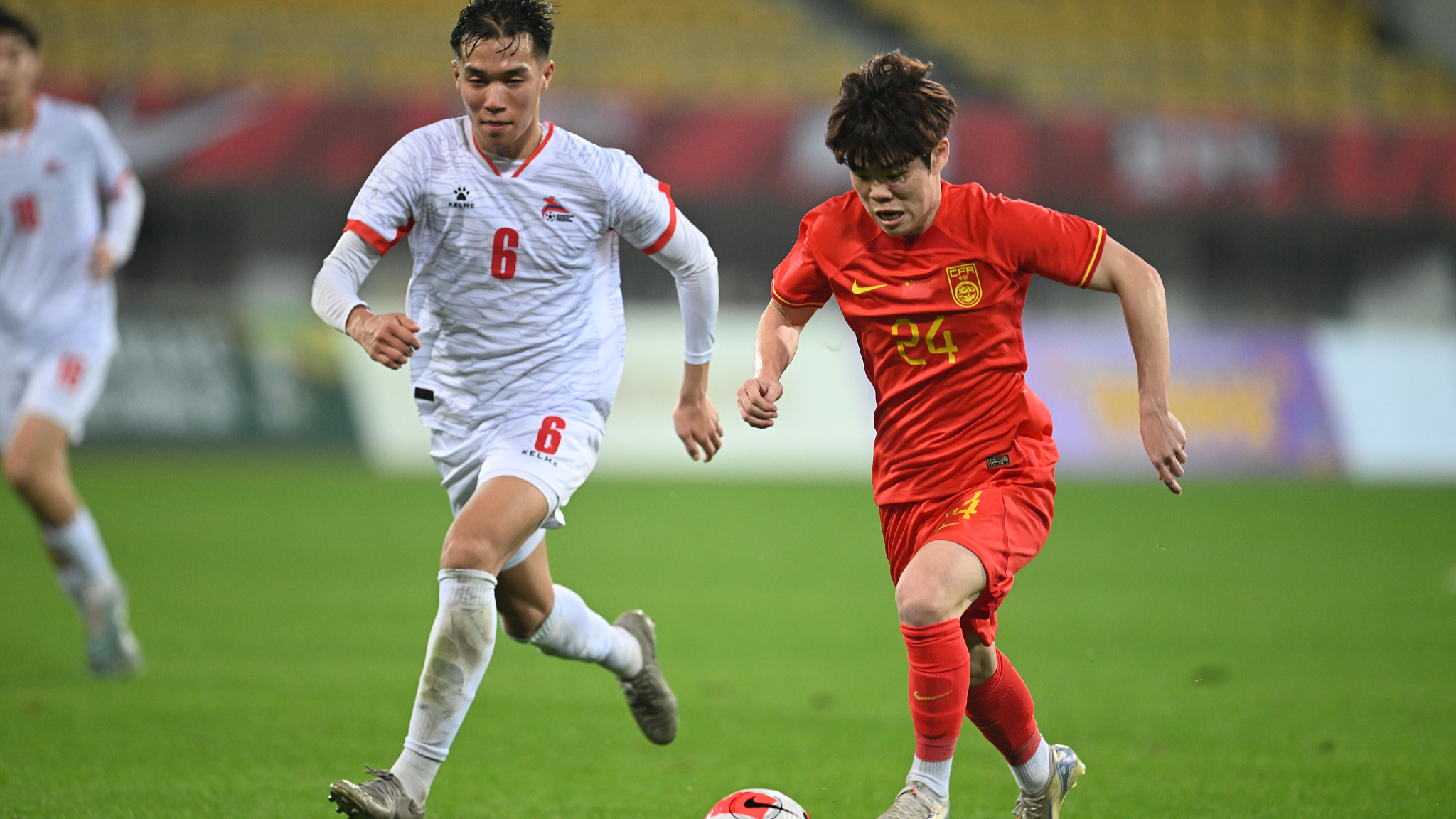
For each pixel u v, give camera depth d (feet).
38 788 51.37
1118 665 83.41
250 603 101.71
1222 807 51.39
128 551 126.52
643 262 244.22
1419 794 53.47
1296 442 226.17
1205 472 221.46
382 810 41.09
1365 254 265.34
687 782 55.16
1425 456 229.45
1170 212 236.22
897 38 277.23
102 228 94.53
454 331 47.70
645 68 263.49
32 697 68.54
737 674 80.07
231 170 223.92
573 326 47.98
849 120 40.78
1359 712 70.03
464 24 43.52
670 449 217.36
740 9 279.28
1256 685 77.41
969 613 43.34
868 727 66.49
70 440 76.13
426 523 150.92
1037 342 225.35
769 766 58.34
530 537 47.70
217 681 73.97
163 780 53.06
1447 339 237.66
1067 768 46.88
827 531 154.10
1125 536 152.76
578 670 82.02
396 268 240.73
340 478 196.44
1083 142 233.96
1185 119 235.81
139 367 208.74
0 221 76.59
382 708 68.03
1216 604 108.99
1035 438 44.68
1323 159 237.66
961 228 43.19
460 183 46.01
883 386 45.37
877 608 105.91
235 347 213.05
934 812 41.32
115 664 74.59
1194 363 226.17
